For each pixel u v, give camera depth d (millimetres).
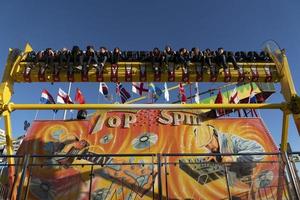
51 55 14266
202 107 13289
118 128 19594
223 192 16219
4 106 12766
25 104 13125
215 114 20422
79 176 16891
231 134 19266
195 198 16172
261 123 19891
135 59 14633
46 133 19188
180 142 18828
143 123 19891
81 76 14133
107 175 16891
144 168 17172
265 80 14719
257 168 16734
